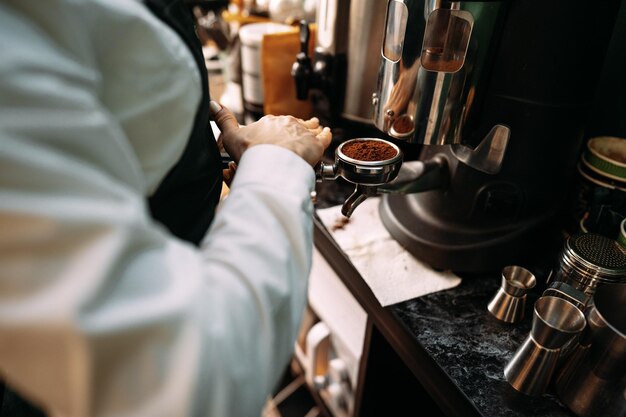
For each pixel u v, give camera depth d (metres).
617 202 0.81
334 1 0.97
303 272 0.44
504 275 0.78
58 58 0.30
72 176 0.28
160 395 0.30
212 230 0.42
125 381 0.29
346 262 0.93
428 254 0.89
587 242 0.73
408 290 0.85
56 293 0.27
